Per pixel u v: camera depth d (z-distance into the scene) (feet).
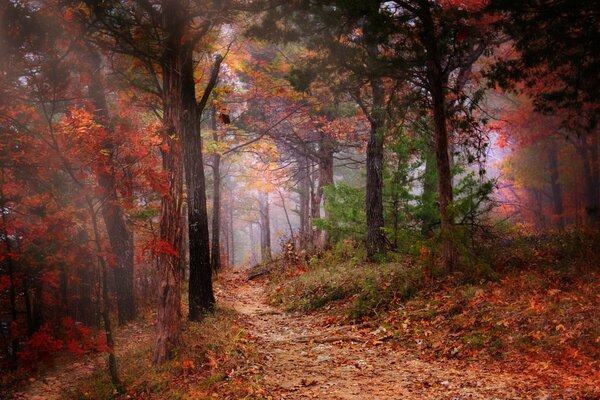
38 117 29.22
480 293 33.81
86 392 27.58
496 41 54.80
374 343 32.40
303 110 77.71
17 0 26.78
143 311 50.11
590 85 46.03
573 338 25.26
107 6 31.76
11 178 31.78
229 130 74.69
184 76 41.29
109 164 29.01
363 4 36.73
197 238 42.42
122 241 46.57
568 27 40.52
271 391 24.38
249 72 62.69
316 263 64.80
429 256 40.09
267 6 39.06
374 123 54.65
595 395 19.61
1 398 28.27
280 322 43.73
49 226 30.22
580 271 34.22
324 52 44.55
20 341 38.24
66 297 44.19
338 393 23.43
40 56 28.12
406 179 55.93
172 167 32.40
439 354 28.53
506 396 20.92
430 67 41.57
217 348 31.30
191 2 35.81
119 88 43.04
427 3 40.11
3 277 33.32
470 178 48.91
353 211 61.46
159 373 28.94
